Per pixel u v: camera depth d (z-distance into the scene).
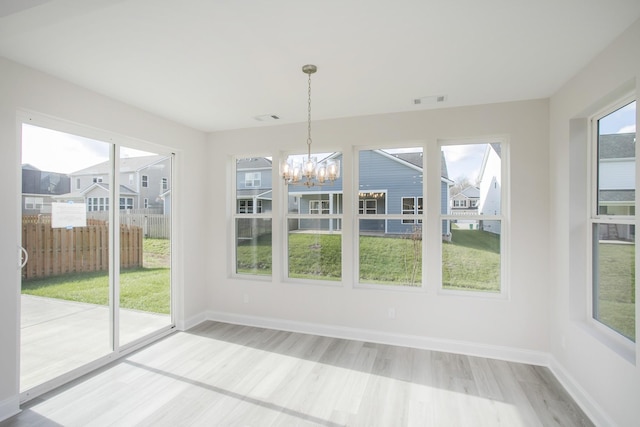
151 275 3.66
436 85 2.79
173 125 3.84
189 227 4.09
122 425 2.18
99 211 3.07
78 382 2.72
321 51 2.21
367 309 3.65
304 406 2.40
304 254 4.06
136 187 3.47
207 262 4.39
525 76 2.59
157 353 3.30
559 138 2.84
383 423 2.21
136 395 2.54
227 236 4.34
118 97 3.06
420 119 3.47
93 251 3.02
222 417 2.27
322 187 3.99
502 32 1.96
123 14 1.77
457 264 3.47
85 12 1.59
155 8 1.71
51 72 2.52
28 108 2.42
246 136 4.19
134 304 3.43
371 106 3.35
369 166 3.80
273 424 2.20
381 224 3.75
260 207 4.27
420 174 3.62
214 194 4.36
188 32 1.97
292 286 3.96
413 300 3.47
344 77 2.63
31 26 1.72
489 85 2.79
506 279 3.30
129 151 3.38
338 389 2.63
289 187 4.13
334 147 3.89
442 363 3.08
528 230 3.12
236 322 4.23
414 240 3.64
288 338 3.71
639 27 1.80
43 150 2.62
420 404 2.42
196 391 2.59
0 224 2.26
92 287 3.00
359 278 3.83
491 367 3.01
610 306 2.31
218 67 2.45
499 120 3.21
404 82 2.73
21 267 2.46
